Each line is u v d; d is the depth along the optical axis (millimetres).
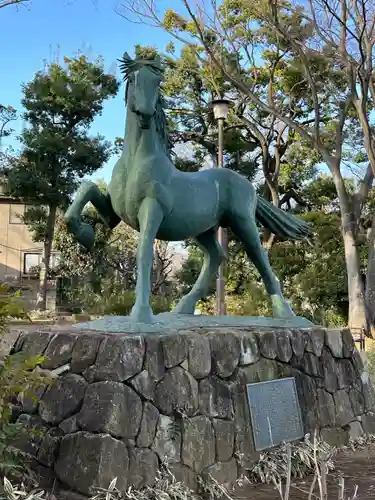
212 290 13883
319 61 12336
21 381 2961
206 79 15648
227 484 3480
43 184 17328
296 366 4348
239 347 3861
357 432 4824
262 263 4906
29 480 3020
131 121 3949
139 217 3879
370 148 10359
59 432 3146
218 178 4590
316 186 18188
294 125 11914
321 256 15766
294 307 15523
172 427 3244
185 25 13930
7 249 24312
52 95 17594
